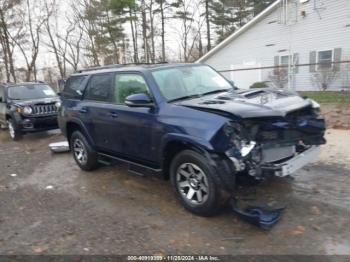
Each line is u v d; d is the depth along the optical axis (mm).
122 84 5188
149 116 4496
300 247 3395
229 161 3705
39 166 7160
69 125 6539
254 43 22031
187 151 4051
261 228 3750
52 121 10508
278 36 20641
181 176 4273
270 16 20812
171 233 3824
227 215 4125
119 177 5922
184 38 40094
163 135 4277
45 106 10383
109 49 36906
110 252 3525
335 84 18297
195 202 4125
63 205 4863
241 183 3990
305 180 5062
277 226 3807
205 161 3844
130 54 38750
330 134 7809
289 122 3916
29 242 3840
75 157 6570
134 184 5496
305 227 3746
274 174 3766
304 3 19031
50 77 36500
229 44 23516
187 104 4207
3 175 6672
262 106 3824
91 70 6281
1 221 4445
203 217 4121
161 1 37719
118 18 36031
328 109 11352
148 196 4949
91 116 5723
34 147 9344
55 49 34812
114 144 5344
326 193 4566
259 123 3770
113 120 5168
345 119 9305
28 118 10156
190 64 5387
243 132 3658
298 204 4273
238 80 23438
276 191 4676
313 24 18828
